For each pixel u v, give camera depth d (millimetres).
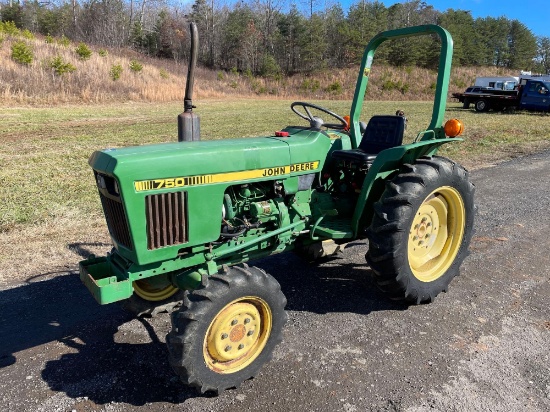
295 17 49312
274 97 36125
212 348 2541
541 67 72250
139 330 3264
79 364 2867
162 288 3469
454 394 2559
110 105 20906
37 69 21344
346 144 3936
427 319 3369
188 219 2777
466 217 3730
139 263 2664
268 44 50906
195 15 52531
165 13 52562
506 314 3432
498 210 6000
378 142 3824
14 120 14477
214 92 31969
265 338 2725
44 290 3771
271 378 2715
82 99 21266
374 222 3277
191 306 2430
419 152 3582
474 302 3613
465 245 3783
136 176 2537
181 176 2695
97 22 44750
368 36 49781
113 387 2652
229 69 49000
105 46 39094
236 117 17453
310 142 3379
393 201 3197
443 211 3678
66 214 5492
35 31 46750
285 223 3301
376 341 3082
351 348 3004
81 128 13250
